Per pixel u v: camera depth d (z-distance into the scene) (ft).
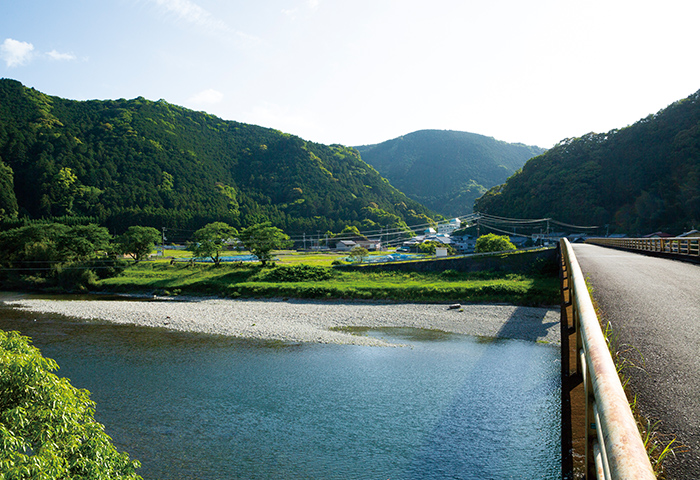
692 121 293.84
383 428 47.14
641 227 294.25
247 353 77.05
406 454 41.98
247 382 61.82
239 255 279.69
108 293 168.96
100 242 212.23
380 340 84.79
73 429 25.34
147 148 540.52
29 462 21.35
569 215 339.36
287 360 72.28
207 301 143.23
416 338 85.87
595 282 36.70
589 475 7.82
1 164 388.78
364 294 131.54
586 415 7.98
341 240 403.75
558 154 383.45
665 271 45.93
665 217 286.66
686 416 10.11
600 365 6.42
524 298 114.93
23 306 134.41
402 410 51.31
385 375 63.36
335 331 94.22
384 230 455.63
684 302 25.91
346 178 646.74
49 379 25.55
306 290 139.64
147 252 219.00
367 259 253.44
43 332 95.91
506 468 39.09
